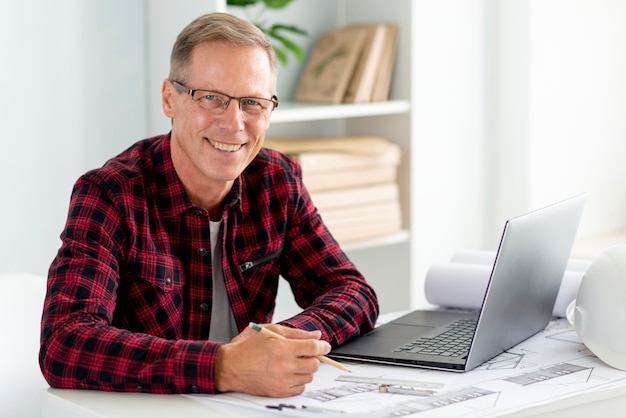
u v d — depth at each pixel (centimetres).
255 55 178
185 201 186
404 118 341
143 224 181
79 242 171
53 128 279
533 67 360
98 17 285
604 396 150
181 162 185
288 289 353
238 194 193
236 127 177
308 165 307
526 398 145
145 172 186
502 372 161
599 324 164
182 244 188
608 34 389
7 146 271
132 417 141
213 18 179
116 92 291
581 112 381
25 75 272
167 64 288
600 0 385
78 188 179
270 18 338
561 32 371
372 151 323
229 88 176
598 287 166
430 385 152
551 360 169
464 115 360
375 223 326
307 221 208
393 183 333
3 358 184
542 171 369
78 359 154
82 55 283
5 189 271
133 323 183
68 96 281
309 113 307
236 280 196
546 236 171
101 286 167
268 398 146
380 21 345
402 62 339
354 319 185
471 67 361
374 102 333
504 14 365
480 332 160
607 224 396
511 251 158
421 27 342
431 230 353
